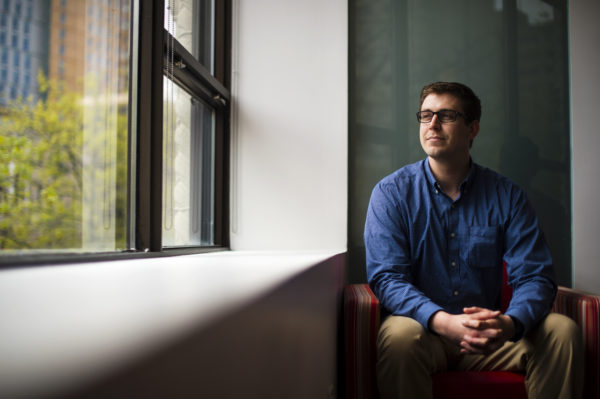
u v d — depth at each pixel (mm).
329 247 2283
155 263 833
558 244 2363
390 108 2406
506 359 1404
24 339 168
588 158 2348
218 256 1291
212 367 259
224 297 336
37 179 887
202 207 2096
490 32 2416
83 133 1061
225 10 2316
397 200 1635
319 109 2322
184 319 234
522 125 2393
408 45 2426
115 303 274
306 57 2342
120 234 1254
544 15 2410
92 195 1091
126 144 1303
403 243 1588
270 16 2361
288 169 2312
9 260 671
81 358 144
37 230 875
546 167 2379
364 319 1477
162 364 177
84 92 1068
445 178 1639
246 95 2340
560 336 1291
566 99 2391
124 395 138
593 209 2336
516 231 1567
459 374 1355
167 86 1574
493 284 1601
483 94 2404
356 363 1470
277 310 508
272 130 2326
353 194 2383
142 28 1334
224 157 2289
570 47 2375
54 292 333
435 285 1593
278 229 2293
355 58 2426
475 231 1588
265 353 438
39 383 112
